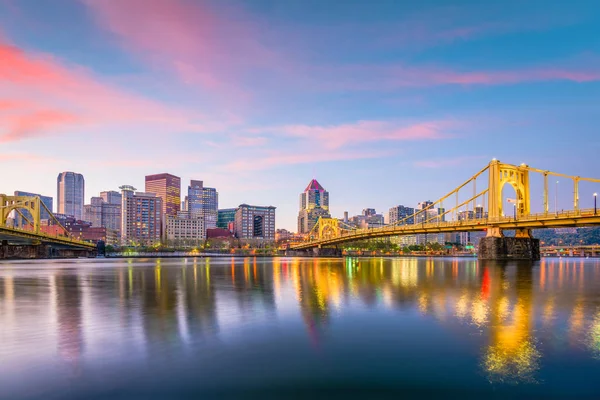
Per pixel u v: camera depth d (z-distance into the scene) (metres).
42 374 13.20
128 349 15.76
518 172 105.75
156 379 12.85
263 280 46.97
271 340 17.06
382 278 49.81
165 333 18.19
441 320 20.91
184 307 25.31
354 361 14.58
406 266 90.81
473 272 63.50
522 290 34.75
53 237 150.25
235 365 14.11
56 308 25.09
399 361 14.57
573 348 16.03
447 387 12.45
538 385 12.59
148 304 26.69
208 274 59.78
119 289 36.59
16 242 152.50
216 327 19.41
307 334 18.06
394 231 138.25
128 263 114.19
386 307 24.97
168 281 45.81
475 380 12.96
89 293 33.34
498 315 22.23
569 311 23.53
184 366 13.98
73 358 14.70
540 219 89.75
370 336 17.72
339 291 34.12
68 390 12.04
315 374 13.37
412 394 11.96
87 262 120.75
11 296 31.23
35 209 150.62
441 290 34.75
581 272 64.31
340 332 18.44
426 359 14.79
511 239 101.38
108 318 21.58
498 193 102.88
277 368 13.84
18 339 17.14
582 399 11.65
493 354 15.34
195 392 11.98
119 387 12.26
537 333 18.20
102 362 14.32
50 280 47.50
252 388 12.30
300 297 30.06
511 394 11.98
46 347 16.00
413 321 20.66
